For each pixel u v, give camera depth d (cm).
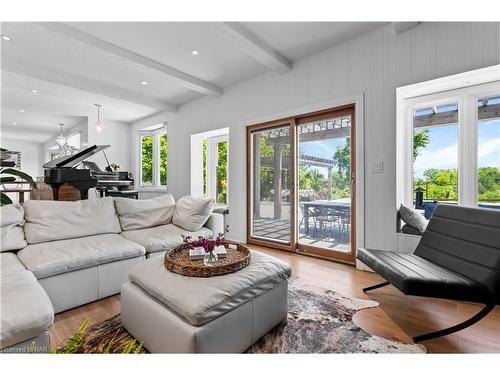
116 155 659
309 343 154
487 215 181
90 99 504
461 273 178
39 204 243
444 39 237
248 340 147
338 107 310
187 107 521
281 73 359
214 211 459
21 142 1012
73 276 195
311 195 349
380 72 275
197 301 127
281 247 375
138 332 153
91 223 258
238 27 268
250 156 414
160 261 181
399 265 184
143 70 360
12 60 337
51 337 160
